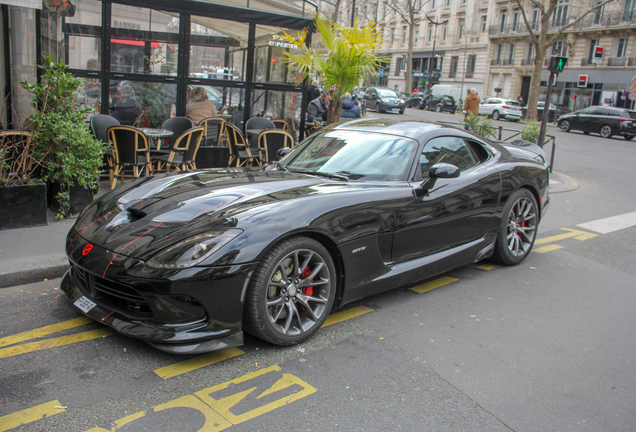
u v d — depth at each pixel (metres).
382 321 3.40
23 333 2.97
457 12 49.03
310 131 9.22
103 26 6.64
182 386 2.49
